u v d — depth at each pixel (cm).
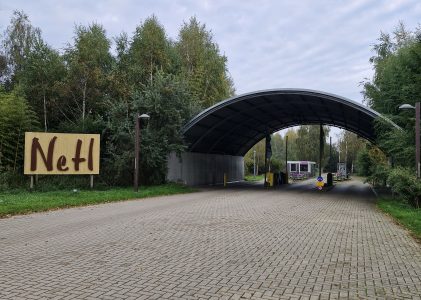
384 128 2377
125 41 3772
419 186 1689
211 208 1675
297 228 1168
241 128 4000
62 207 1645
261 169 7050
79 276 642
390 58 2723
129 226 1156
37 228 1113
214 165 4034
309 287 601
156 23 3684
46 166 2338
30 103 3219
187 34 4300
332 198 2378
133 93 2916
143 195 2227
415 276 668
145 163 2770
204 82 4284
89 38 3375
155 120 2872
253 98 2984
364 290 591
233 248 874
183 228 1134
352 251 860
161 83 2900
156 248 862
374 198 2427
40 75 3266
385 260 781
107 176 2862
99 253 809
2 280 617
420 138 1964
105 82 3253
